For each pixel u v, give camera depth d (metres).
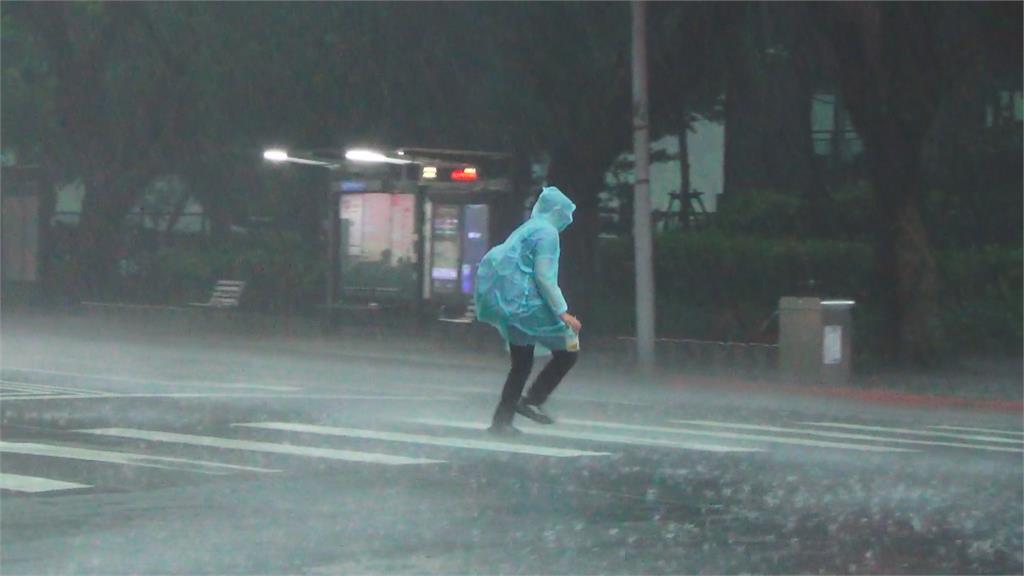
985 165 59.31
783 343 38.62
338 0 45.38
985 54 42.06
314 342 47.22
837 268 57.44
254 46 48.19
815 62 46.88
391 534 14.66
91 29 56.56
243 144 56.03
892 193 42.41
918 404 34.53
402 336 47.94
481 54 45.53
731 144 65.62
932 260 42.56
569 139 46.38
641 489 17.66
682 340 43.50
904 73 41.28
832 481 18.80
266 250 66.75
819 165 65.12
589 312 48.34
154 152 58.84
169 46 53.31
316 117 49.44
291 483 17.59
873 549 14.48
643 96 40.00
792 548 14.42
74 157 60.84
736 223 64.00
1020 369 42.50
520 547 14.16
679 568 13.42
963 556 14.23
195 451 20.34
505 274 21.56
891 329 42.69
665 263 60.19
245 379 34.44
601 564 13.50
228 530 14.73
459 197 46.72
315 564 13.29
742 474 19.12
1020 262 53.38
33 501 16.16
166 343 46.44
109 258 61.34
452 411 26.75
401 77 46.44
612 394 34.09
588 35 44.28
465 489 17.34
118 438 21.73
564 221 21.80
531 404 22.30
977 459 21.75
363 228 49.69
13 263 61.81
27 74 61.28
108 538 14.25
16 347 43.75
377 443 21.45
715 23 43.47
